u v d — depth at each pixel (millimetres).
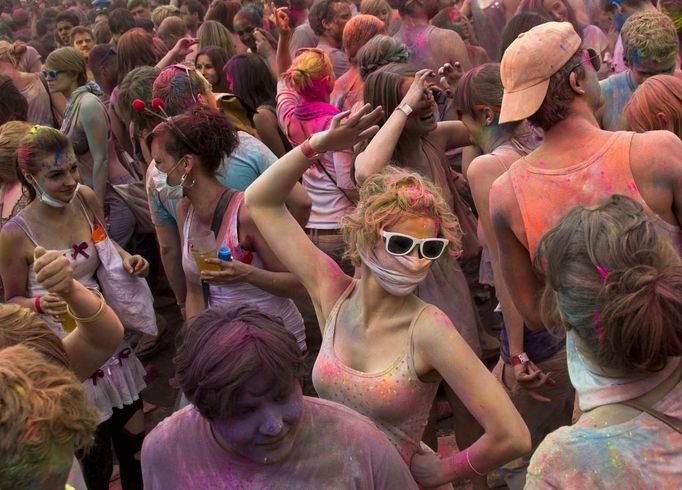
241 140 3873
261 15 7746
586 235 1639
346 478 1817
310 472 1818
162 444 1893
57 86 6270
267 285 3242
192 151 3164
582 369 1702
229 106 4555
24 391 1380
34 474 1373
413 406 2219
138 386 3795
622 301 1520
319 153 2535
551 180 2490
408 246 2135
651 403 1597
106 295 3723
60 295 2279
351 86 5426
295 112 4633
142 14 10078
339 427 1841
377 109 2473
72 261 3584
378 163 3166
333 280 2469
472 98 3164
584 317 1604
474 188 2980
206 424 1859
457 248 2271
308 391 4031
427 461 2273
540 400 3029
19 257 3494
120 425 3811
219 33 6691
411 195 2145
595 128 2494
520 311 2779
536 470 1656
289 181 2568
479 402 2107
